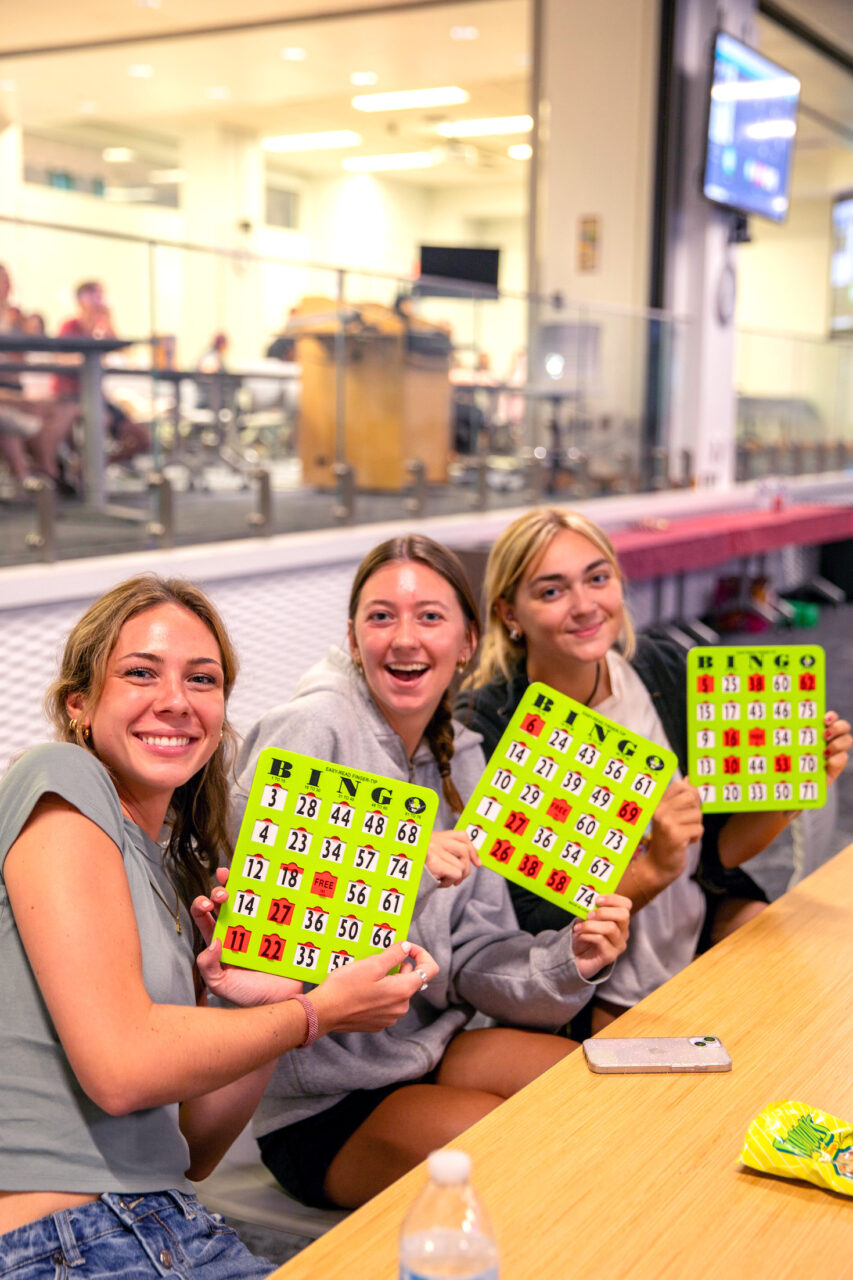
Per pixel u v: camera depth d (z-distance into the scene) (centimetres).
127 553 419
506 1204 100
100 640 128
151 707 126
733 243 834
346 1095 161
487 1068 165
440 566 166
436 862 147
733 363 859
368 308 508
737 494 848
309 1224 153
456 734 182
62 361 391
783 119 859
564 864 151
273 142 1455
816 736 175
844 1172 101
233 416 455
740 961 153
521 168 1586
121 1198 114
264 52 1038
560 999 159
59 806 116
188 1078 110
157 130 1409
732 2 820
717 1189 103
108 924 112
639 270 791
